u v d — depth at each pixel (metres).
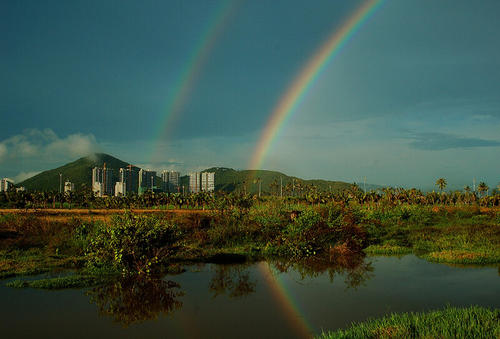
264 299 11.25
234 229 21.92
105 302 10.78
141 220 14.95
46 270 14.18
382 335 7.34
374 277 14.21
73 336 8.30
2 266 14.30
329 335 7.60
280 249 18.83
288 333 8.50
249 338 8.21
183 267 15.83
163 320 9.39
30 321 9.17
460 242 21.33
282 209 26.92
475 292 12.04
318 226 19.70
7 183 162.00
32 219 22.61
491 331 7.23
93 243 14.53
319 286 12.80
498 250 18.67
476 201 99.44
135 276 13.69
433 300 11.15
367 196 85.00
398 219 32.53
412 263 16.78
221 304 10.69
